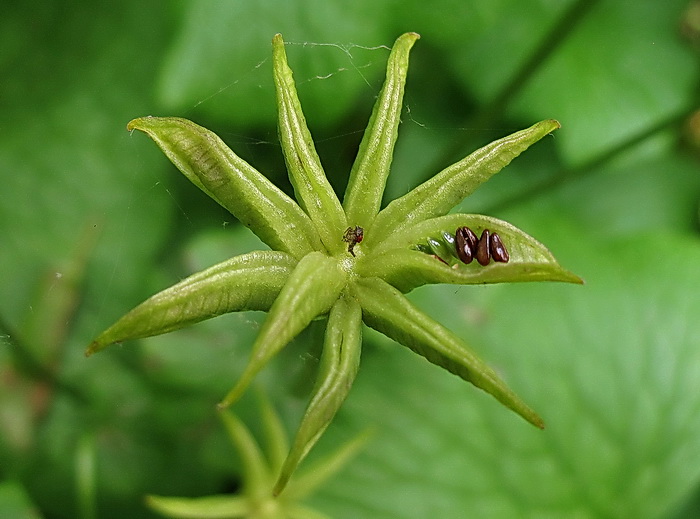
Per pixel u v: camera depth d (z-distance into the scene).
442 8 0.12
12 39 0.13
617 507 0.12
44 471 0.12
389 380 0.12
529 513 0.12
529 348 0.12
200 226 0.13
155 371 0.12
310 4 0.12
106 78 0.13
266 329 0.07
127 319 0.07
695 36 0.13
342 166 0.12
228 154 0.08
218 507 0.10
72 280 0.13
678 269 0.13
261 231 0.08
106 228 0.13
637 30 0.13
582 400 0.12
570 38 0.13
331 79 0.12
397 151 0.13
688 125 0.13
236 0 0.12
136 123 0.08
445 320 0.12
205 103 0.12
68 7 0.13
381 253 0.08
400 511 0.12
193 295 0.08
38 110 0.13
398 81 0.08
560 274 0.08
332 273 0.08
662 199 0.14
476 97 0.13
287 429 0.12
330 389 0.08
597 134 0.13
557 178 0.13
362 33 0.12
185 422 0.12
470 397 0.12
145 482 0.12
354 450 0.11
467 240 0.08
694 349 0.12
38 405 0.12
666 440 0.12
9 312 0.12
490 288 0.12
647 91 0.13
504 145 0.08
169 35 0.13
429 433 0.12
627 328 0.12
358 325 0.08
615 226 0.14
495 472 0.12
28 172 0.13
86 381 0.12
